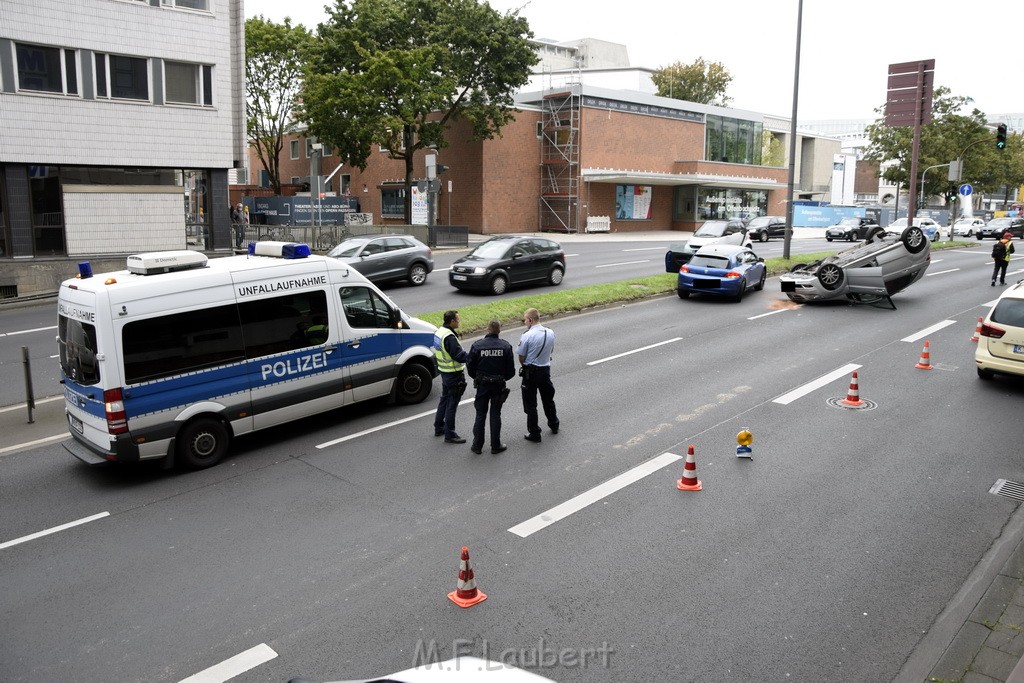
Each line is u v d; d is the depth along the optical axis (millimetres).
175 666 5211
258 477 8555
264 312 9398
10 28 22609
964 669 4988
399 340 10938
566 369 13031
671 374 12578
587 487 8023
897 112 26031
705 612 5684
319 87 36062
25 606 5984
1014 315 11305
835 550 6598
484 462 8820
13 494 8234
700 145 55375
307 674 5074
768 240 45688
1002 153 62656
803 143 79625
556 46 77125
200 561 6641
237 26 27719
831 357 13609
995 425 9828
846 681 4902
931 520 7148
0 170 23250
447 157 47375
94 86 24266
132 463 9180
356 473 8586
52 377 13375
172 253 8984
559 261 22859
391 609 5816
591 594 5957
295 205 42844
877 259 18375
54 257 24203
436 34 36906
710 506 7504
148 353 8422
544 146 48625
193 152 26578
